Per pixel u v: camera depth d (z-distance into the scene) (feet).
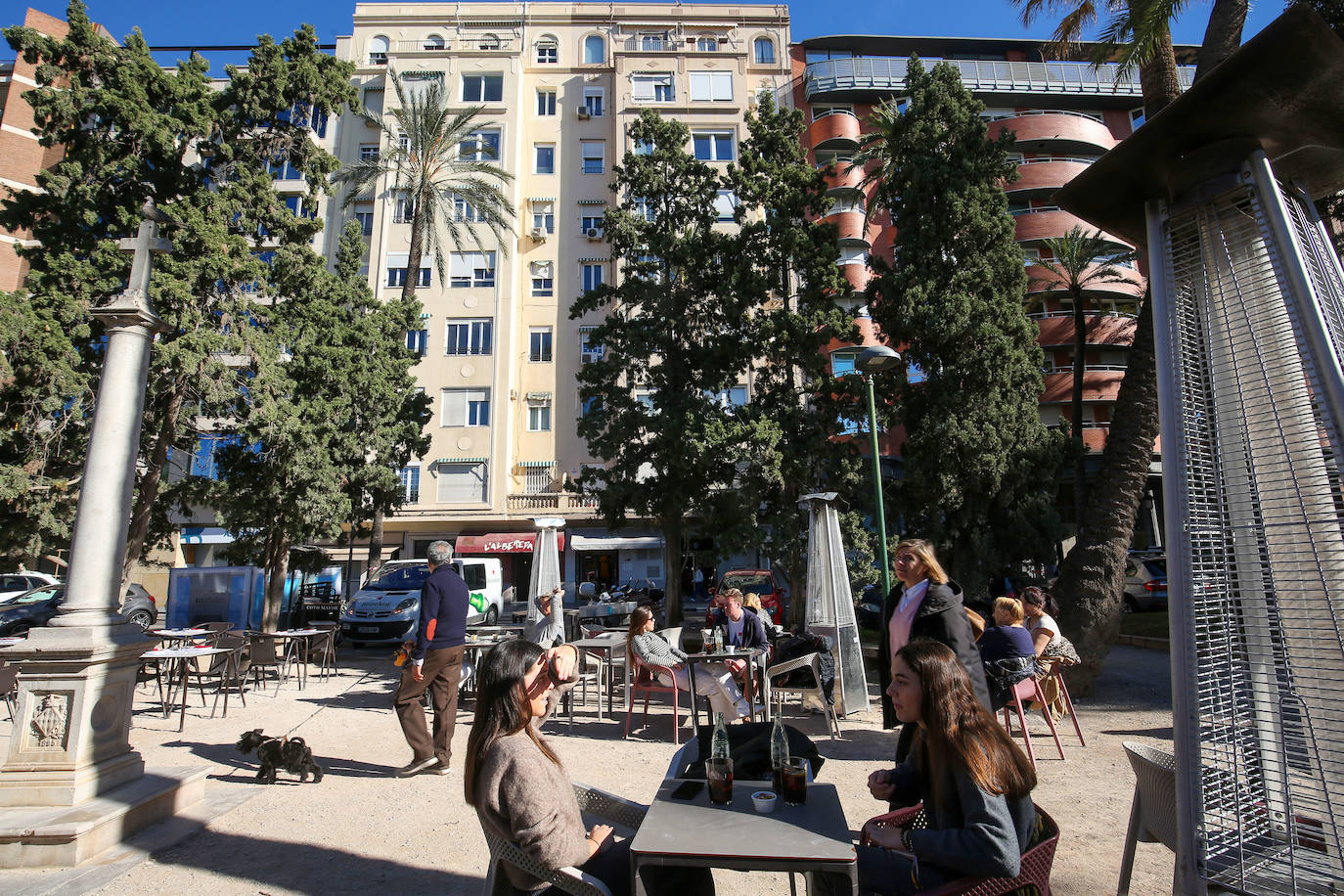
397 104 120.06
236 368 49.44
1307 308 8.92
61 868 13.96
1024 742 23.15
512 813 8.61
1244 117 9.53
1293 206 10.48
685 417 54.75
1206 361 10.28
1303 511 9.19
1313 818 9.26
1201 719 9.36
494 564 74.18
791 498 53.16
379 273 112.98
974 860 7.94
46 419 47.21
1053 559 48.49
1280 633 9.41
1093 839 15.42
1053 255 111.96
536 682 9.41
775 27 136.56
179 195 52.85
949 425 46.96
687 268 61.46
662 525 62.64
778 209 58.75
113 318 17.43
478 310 113.09
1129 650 48.44
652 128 63.77
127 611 51.83
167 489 58.18
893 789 10.37
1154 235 10.91
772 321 56.08
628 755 23.29
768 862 7.82
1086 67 144.36
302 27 57.31
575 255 118.83
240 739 21.68
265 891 13.10
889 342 53.62
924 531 50.06
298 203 118.11
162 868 14.07
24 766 15.42
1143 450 32.45
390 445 64.08
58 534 50.60
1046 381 117.91
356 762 22.38
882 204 55.67
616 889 9.28
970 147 51.19
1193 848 9.05
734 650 27.30
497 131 120.47
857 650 29.73
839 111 140.67
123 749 16.90
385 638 55.67
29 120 115.65
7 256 109.50
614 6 131.34
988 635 22.02
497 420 109.50
